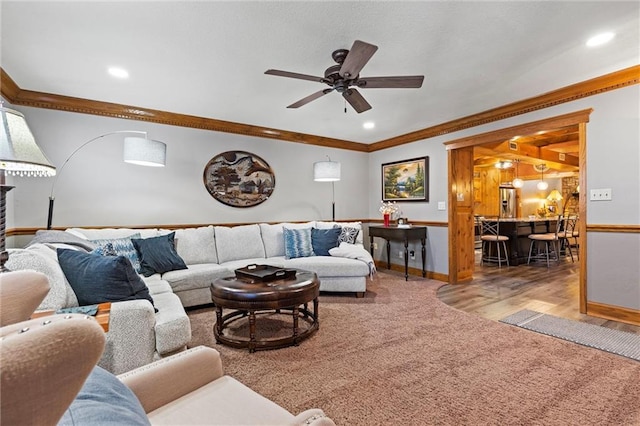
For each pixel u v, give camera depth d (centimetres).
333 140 561
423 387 193
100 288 176
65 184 354
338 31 225
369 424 161
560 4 197
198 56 260
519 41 239
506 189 956
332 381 200
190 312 334
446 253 470
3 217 168
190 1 192
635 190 292
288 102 371
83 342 34
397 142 547
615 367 213
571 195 931
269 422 91
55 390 32
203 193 443
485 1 194
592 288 319
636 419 162
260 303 237
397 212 551
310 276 283
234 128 461
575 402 176
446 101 368
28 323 37
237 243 414
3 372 28
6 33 225
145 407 94
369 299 378
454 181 466
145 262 319
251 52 254
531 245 618
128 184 390
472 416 166
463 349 243
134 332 167
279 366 219
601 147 312
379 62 271
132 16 206
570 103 333
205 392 105
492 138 409
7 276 58
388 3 196
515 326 290
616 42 241
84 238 301
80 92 337
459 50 252
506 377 203
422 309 340
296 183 529
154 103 374
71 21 211
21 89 324
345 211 586
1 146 148
